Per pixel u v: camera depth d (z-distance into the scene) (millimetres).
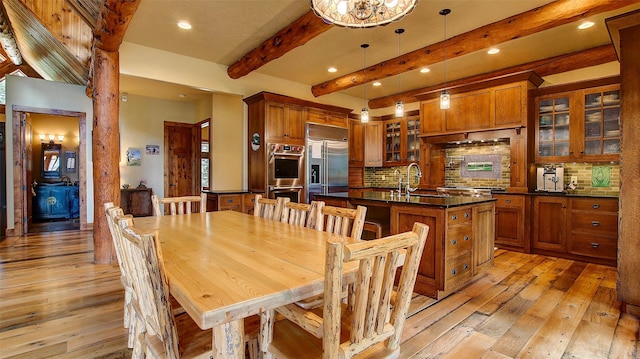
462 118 4891
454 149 5598
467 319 2338
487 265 3334
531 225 4227
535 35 3562
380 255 1002
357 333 1032
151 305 1144
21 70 7156
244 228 2107
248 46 4020
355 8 2170
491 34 3291
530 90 4371
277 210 2578
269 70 4891
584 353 1892
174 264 1321
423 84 5625
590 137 4035
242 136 5102
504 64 4512
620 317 2348
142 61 4008
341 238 1808
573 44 3812
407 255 1148
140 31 3596
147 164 6422
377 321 1096
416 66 4125
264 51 3834
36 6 3820
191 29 3545
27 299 2602
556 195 4023
